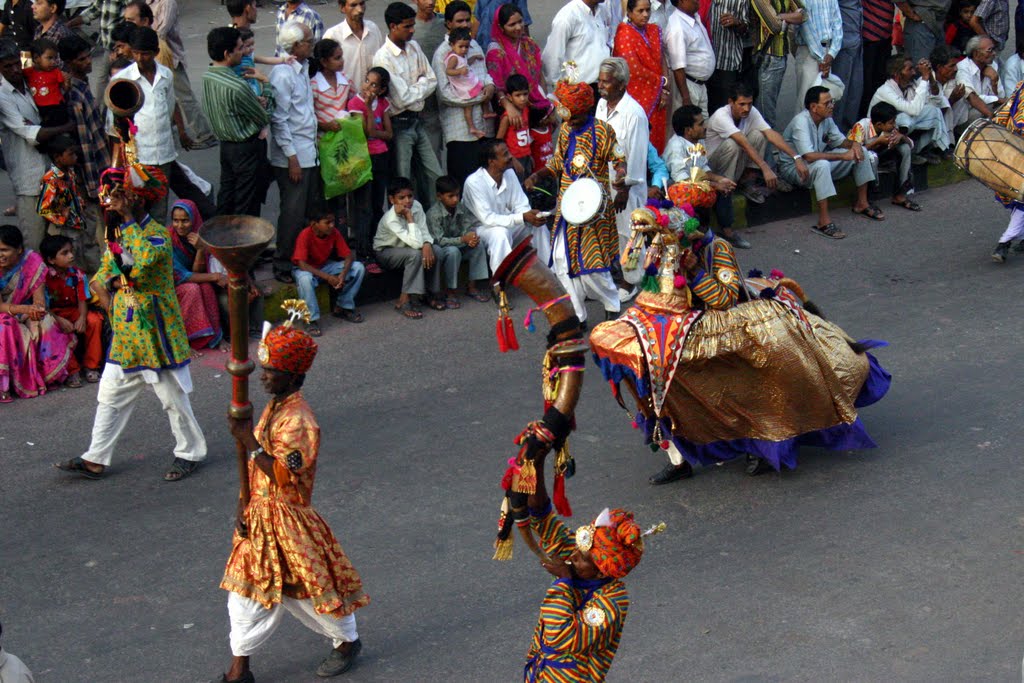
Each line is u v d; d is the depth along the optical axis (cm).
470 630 656
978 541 728
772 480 810
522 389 952
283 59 1048
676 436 789
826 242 1268
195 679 618
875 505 773
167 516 773
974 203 1384
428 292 1100
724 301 750
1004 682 596
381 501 790
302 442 573
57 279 938
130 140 747
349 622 612
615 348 773
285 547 584
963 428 869
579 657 478
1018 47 1554
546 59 1225
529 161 1195
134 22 1106
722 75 1323
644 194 1116
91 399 926
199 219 1000
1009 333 1032
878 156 1366
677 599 679
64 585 700
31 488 803
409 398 937
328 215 1020
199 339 998
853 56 1406
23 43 1335
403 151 1133
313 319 1044
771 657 624
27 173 1016
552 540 489
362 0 1156
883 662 617
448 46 1141
